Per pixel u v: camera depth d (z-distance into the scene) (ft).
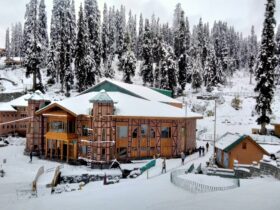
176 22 528.22
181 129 185.37
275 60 212.43
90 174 133.49
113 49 455.22
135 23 538.88
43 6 391.45
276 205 50.29
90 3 334.24
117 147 165.07
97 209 57.98
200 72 376.68
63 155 173.47
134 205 59.21
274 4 215.10
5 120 240.94
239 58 570.46
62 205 63.87
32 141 184.55
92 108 163.22
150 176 122.01
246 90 398.42
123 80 330.95
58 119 171.22
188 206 52.90
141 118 170.81
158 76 336.90
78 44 291.79
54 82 336.29
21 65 431.84
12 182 123.44
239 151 142.61
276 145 176.96
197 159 169.68
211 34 563.07
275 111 303.48
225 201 55.11
